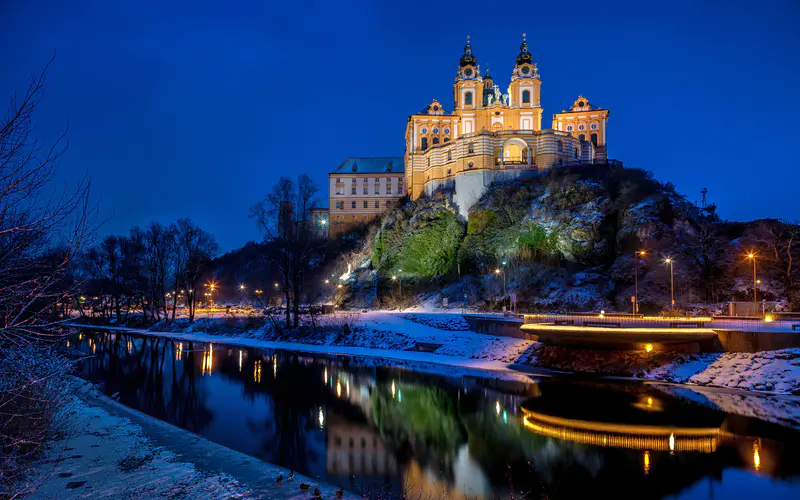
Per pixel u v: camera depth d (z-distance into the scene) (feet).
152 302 299.99
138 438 67.77
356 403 105.81
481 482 62.28
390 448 75.92
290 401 106.73
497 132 363.35
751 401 100.78
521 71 384.88
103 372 139.44
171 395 109.91
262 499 48.52
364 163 468.75
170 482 51.90
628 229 265.75
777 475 64.39
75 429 67.87
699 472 65.67
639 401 103.96
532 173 357.00
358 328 207.41
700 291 233.35
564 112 400.47
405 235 358.64
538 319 153.38
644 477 64.18
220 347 203.92
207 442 67.97
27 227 28.89
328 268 408.05
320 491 51.80
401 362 162.91
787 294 206.49
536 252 288.71
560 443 78.54
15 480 40.37
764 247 236.02
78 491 47.91
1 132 28.35
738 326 125.29
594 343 131.54
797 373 105.09
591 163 373.20
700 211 297.53
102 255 286.66
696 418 90.68
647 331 118.42
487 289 280.72
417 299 305.73
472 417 94.63
